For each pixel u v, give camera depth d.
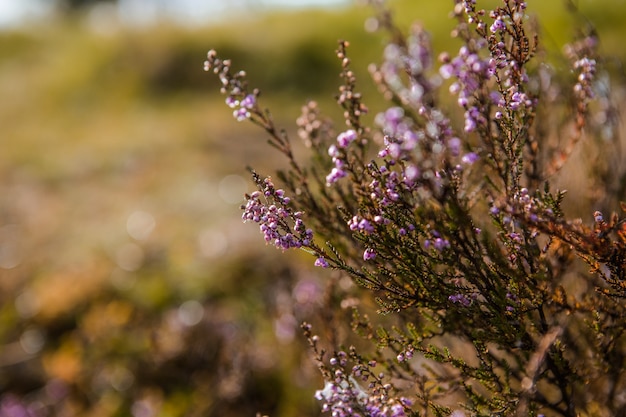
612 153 2.31
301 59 12.29
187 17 16.59
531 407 1.66
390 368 1.83
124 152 9.75
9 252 6.40
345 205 1.94
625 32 8.37
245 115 1.85
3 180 9.39
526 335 1.66
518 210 1.53
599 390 2.01
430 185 1.41
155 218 6.57
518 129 1.60
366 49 11.66
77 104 13.73
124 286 4.98
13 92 15.43
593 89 2.03
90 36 17.34
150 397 3.80
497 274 1.63
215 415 3.40
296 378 3.29
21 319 4.87
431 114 1.35
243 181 7.27
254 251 4.95
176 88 13.22
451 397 2.11
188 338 4.07
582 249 1.52
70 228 6.84
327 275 3.21
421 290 1.60
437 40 9.05
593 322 1.65
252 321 3.97
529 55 1.61
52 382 4.16
